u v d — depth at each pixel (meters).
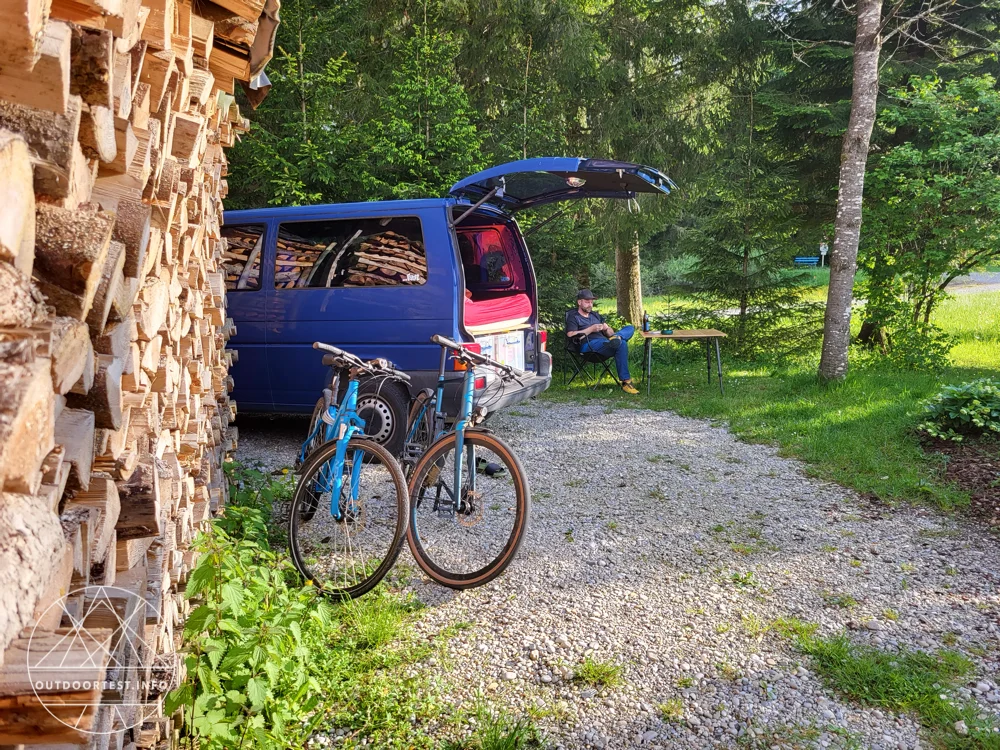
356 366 4.04
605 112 14.02
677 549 4.41
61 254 0.89
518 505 3.67
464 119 10.12
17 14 0.71
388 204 6.03
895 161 10.92
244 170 10.06
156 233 1.73
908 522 4.88
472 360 3.90
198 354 3.33
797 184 13.18
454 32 13.41
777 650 3.24
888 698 2.87
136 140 1.26
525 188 6.66
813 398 8.75
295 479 5.03
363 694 2.90
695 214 13.66
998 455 6.00
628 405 9.01
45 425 0.76
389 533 4.28
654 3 14.38
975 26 12.48
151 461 1.58
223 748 2.34
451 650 3.23
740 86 14.46
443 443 3.82
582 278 14.83
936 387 8.94
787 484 5.75
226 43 2.68
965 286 25.36
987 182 10.45
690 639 3.34
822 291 23.66
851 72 12.82
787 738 2.64
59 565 0.90
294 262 6.29
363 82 12.29
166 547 2.03
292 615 2.72
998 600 3.71
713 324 13.07
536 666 3.11
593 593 3.80
